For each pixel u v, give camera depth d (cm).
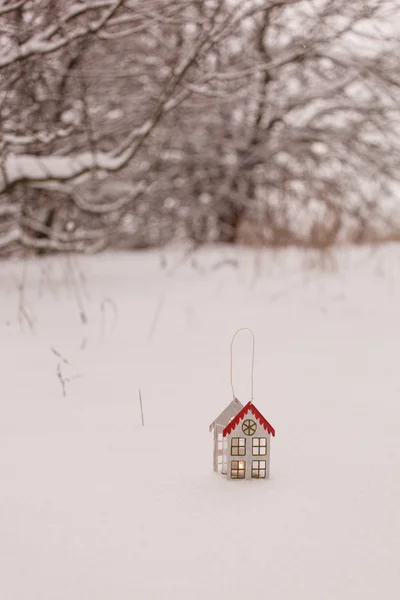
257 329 478
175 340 443
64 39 576
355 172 1015
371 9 712
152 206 987
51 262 807
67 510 192
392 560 163
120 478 215
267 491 204
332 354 400
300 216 822
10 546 171
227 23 611
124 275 737
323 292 634
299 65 955
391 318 514
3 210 697
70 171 612
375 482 209
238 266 786
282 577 156
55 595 149
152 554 167
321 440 249
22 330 470
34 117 715
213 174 1048
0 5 584
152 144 851
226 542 172
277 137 1021
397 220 998
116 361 383
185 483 211
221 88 834
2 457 236
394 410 286
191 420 276
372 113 1010
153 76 812
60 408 295
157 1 623
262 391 319
